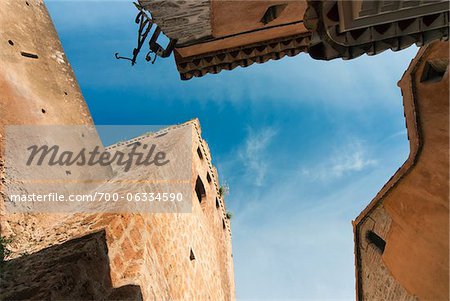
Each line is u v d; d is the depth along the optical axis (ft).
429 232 24.49
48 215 26.20
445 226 22.88
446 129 23.22
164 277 24.09
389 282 29.63
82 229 22.04
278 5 15.55
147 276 20.70
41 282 16.69
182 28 16.26
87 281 17.63
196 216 39.17
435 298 23.53
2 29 33.63
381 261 31.19
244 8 15.40
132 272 20.01
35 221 24.94
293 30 17.48
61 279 16.62
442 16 11.59
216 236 48.67
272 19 16.07
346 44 12.41
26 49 35.47
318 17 12.04
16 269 18.93
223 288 46.14
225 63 18.93
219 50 18.29
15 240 22.52
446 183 22.97
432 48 24.73
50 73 36.91
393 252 28.94
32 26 38.78
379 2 10.99
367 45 12.80
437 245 23.53
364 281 35.14
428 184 24.88
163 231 27.14
